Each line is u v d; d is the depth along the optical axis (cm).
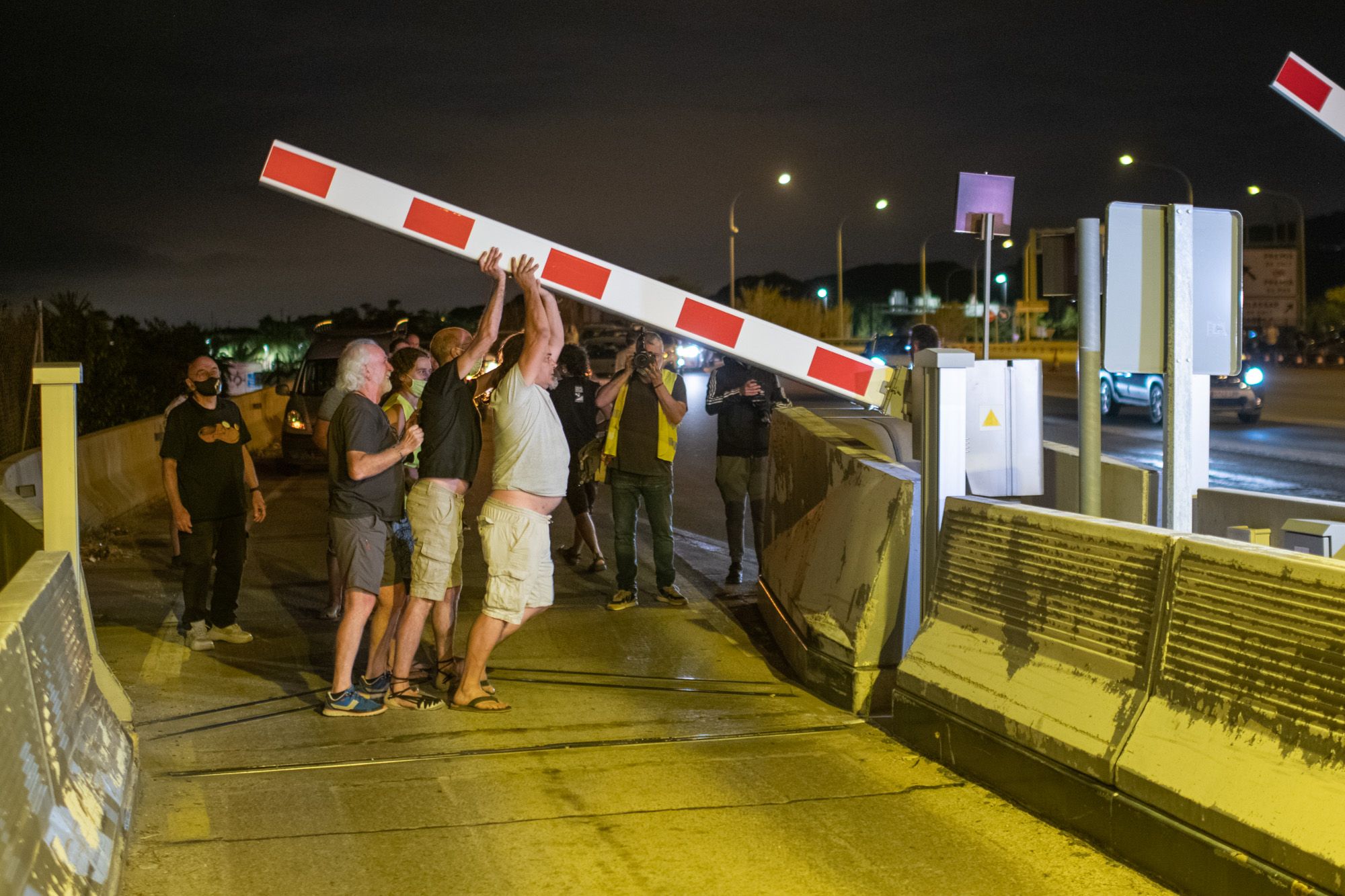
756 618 810
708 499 1434
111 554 1077
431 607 604
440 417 576
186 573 718
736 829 428
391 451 564
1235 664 361
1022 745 443
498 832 424
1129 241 532
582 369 952
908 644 579
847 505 647
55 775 324
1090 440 544
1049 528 447
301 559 1035
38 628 336
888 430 747
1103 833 401
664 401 816
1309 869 321
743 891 375
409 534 607
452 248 560
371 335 1928
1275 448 1919
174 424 710
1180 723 378
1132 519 645
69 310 1927
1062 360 5806
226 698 609
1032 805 438
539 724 567
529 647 723
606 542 1104
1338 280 9956
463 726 562
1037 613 453
